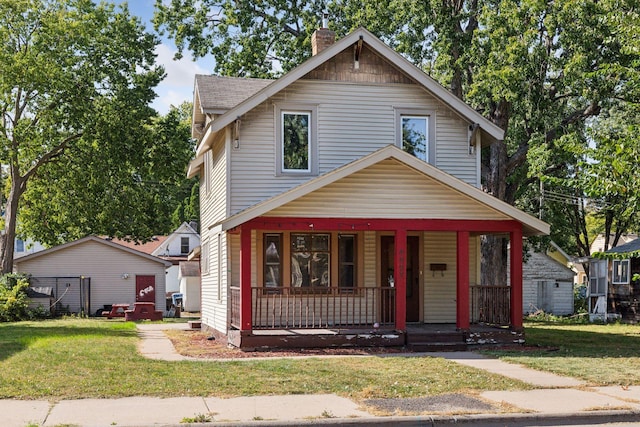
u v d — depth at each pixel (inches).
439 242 844.0
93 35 1512.1
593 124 1585.9
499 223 725.9
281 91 784.9
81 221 1727.4
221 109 799.1
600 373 533.6
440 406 410.0
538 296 1765.5
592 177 572.1
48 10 1517.0
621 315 1331.2
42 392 430.6
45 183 1640.0
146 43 1577.3
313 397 430.3
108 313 1533.0
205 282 960.3
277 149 776.3
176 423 358.0
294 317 716.7
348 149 797.9
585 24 1033.5
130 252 1748.3
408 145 820.0
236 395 432.8
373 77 810.8
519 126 1273.4
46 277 1653.5
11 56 1421.0
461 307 715.4
